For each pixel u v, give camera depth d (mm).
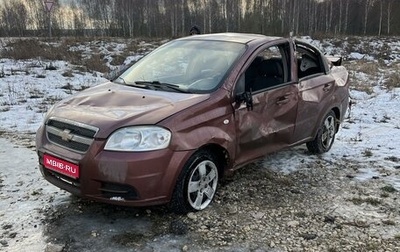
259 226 4035
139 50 21750
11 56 16734
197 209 4242
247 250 3631
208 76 4605
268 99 4852
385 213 4387
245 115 4562
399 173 5527
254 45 4977
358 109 9875
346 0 48312
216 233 3883
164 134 3793
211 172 4355
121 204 3766
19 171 5301
